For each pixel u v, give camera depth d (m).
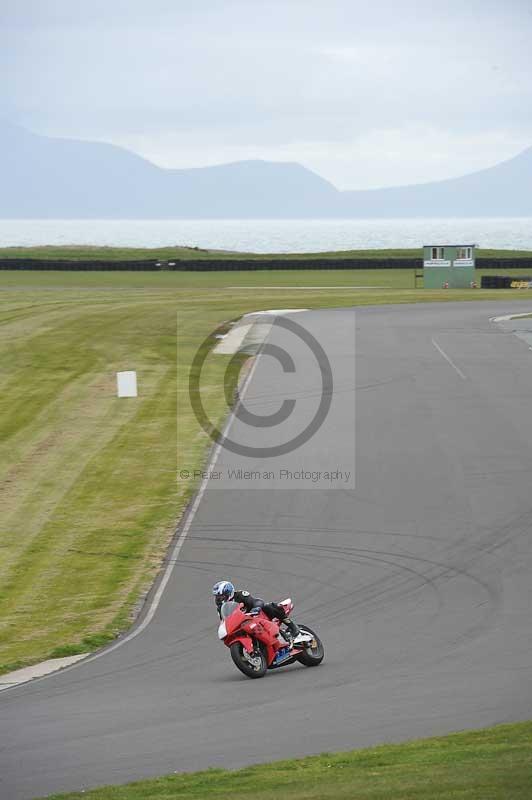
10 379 125.19
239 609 40.31
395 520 65.56
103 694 39.28
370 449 84.94
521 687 35.91
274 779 26.02
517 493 70.62
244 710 34.91
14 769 29.72
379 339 148.75
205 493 74.44
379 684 37.59
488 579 53.78
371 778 25.00
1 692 41.41
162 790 25.78
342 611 49.88
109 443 92.38
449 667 39.75
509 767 24.66
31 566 61.72
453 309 188.38
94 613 53.06
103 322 170.75
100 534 67.00
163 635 48.38
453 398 105.75
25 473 83.56
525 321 170.62
